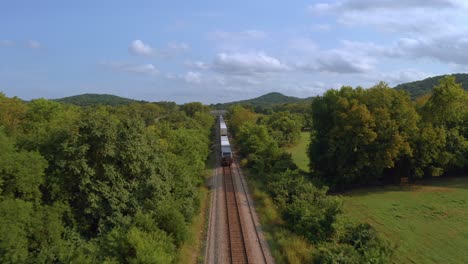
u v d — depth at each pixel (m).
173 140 42.72
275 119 99.00
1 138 20.66
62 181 22.50
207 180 48.19
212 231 27.91
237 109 133.12
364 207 37.97
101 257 18.50
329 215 27.38
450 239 28.52
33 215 19.88
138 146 26.52
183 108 171.12
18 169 19.98
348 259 21.31
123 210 24.53
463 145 47.09
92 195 22.98
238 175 51.19
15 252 17.16
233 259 22.67
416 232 30.16
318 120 49.62
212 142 93.56
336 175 46.75
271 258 22.77
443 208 36.09
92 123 24.61
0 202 18.33
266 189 39.34
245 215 31.58
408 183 48.25
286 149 80.50
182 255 22.22
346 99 45.94
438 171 45.72
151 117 105.19
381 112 44.00
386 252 24.31
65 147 22.69
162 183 27.89
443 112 48.69
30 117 45.41
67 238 21.42
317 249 23.64
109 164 24.52
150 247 18.70
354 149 44.22
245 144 62.59
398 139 42.75
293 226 27.77
